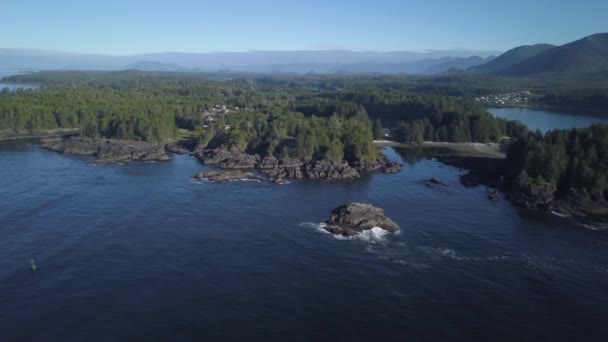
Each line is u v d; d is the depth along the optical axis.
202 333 79.25
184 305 87.44
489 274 102.31
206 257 107.69
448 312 87.06
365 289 94.69
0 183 165.12
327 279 98.56
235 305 87.75
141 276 97.94
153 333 79.06
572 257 112.50
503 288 96.19
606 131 174.62
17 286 92.94
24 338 77.38
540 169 167.38
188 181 175.62
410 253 112.69
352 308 87.69
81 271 99.62
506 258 111.00
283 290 93.62
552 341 79.31
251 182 177.88
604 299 92.75
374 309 87.44
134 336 78.25
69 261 104.06
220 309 86.38
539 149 172.75
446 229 130.00
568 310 88.62
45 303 87.25
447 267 105.50
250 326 81.38
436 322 83.81
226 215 137.00
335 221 130.25
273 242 117.44
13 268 100.38
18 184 164.50
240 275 99.50
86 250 109.94
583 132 180.00
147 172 189.00
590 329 82.88
